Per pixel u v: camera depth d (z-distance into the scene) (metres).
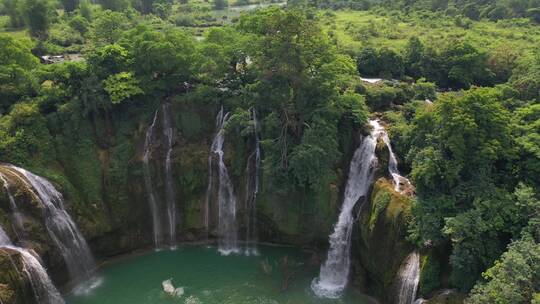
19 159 52.69
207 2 182.12
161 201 60.16
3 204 46.97
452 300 39.44
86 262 54.16
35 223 48.59
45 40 104.81
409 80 74.81
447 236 41.06
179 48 60.91
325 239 56.72
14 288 42.62
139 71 60.41
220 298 49.44
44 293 46.66
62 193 53.31
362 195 54.94
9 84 57.41
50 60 90.81
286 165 54.59
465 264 39.28
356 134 57.47
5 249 44.28
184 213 60.62
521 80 57.94
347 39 92.19
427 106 52.41
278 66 53.53
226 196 60.25
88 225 54.59
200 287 51.38
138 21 114.25
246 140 59.06
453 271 40.59
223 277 53.19
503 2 109.38
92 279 53.25
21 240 47.38
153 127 60.69
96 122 58.41
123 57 59.50
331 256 54.59
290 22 52.59
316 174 52.03
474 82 73.19
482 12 109.56
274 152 55.06
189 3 171.00
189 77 63.78
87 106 56.88
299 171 52.31
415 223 43.81
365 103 62.62
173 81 61.81
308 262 55.91
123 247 57.84
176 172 60.09
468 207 42.34
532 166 42.56
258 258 57.03
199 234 60.81
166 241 60.47
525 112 48.75
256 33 60.91
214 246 60.09
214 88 61.81
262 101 56.12
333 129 54.16
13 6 116.50
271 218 58.00
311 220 56.59
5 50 60.53
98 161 57.75
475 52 72.31
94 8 131.25
